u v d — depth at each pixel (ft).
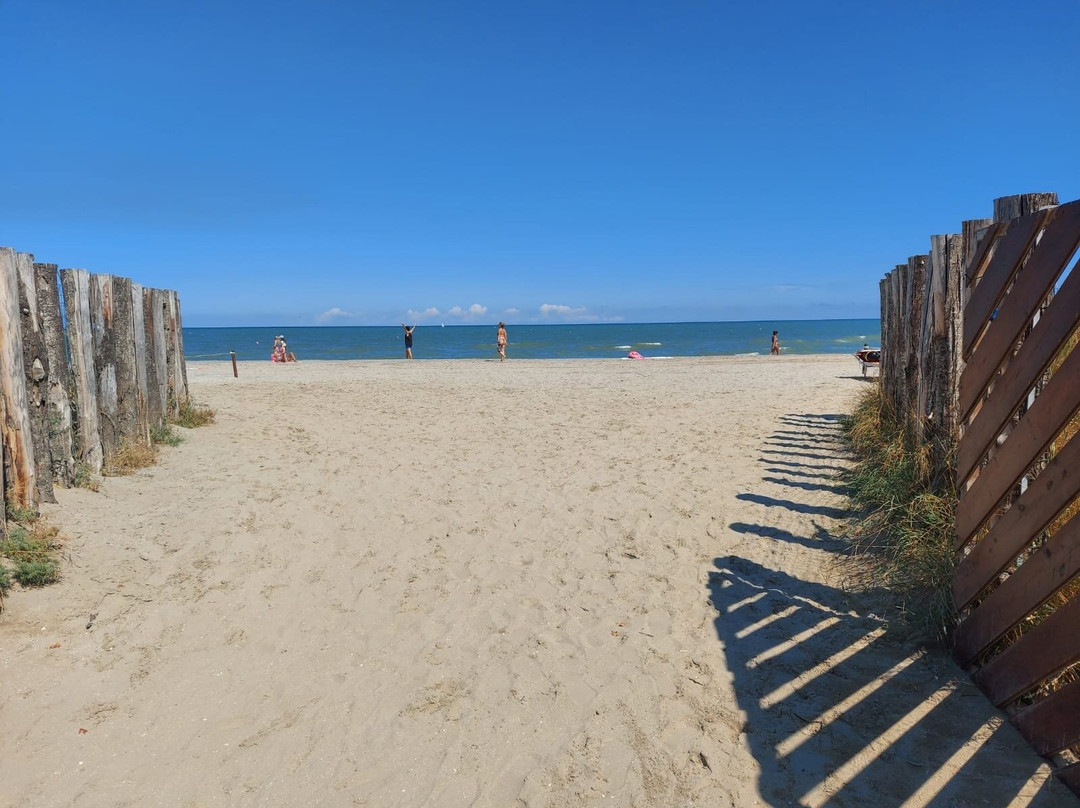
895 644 11.89
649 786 9.11
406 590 14.93
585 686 11.32
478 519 19.29
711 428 32.22
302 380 61.16
